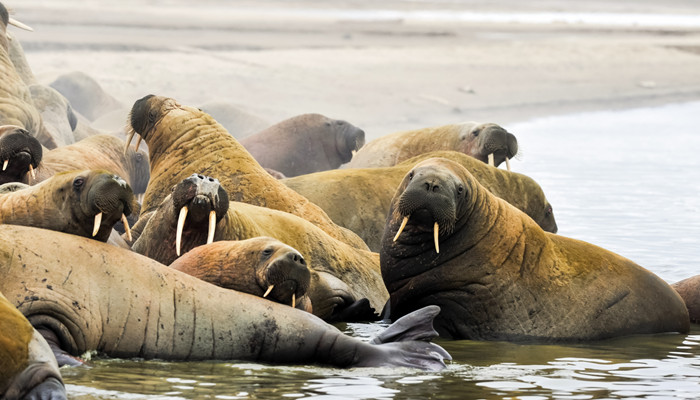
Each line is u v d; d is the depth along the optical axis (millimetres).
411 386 25812
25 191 28359
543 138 105125
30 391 21141
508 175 50000
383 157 61469
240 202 38312
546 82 151000
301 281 29344
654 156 93625
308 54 156000
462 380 26844
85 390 23469
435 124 107125
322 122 70250
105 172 27406
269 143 69125
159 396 23578
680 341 34594
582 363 30219
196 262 30500
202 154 41812
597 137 107875
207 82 116250
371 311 36062
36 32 155500
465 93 131875
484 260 34281
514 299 34094
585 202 66438
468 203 34094
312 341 27672
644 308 35688
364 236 46000
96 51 136375
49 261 25688
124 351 26297
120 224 43562
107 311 26031
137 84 109562
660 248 50844
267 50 157375
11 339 21406
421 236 34375
